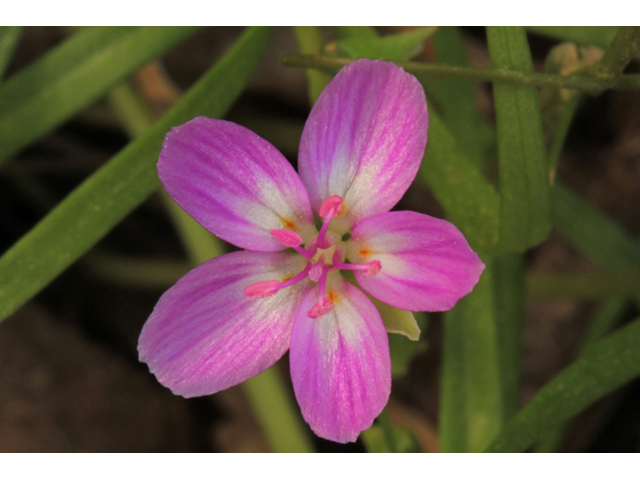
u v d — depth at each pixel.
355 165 0.06
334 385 0.06
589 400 0.07
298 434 0.08
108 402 0.08
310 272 0.06
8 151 0.07
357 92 0.06
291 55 0.07
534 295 0.08
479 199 0.07
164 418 0.08
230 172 0.06
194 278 0.06
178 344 0.06
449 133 0.07
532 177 0.07
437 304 0.06
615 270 0.08
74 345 0.08
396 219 0.06
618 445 0.08
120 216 0.07
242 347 0.06
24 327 0.08
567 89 0.07
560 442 0.08
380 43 0.07
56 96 0.07
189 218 0.08
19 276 0.07
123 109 0.08
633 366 0.07
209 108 0.07
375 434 0.07
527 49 0.07
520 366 0.07
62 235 0.07
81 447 0.08
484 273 0.07
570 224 0.08
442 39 0.08
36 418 0.08
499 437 0.07
